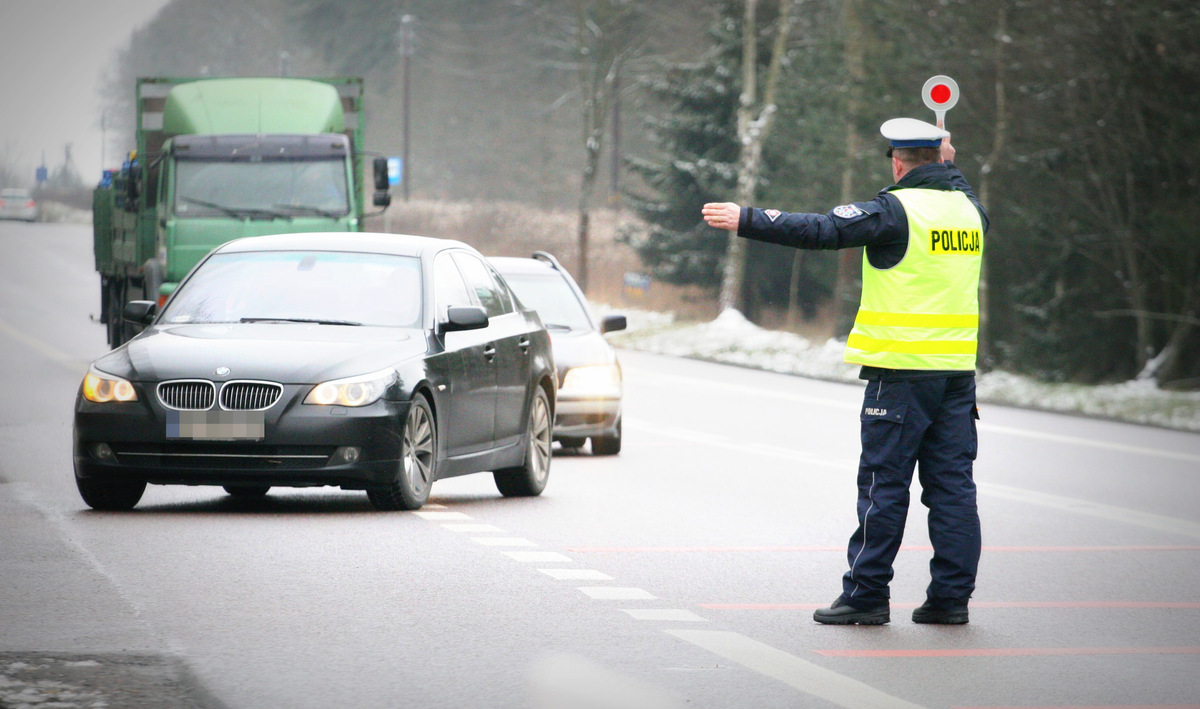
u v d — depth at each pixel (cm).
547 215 18425
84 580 2473
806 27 12275
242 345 3186
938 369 2284
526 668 1977
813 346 10125
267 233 6253
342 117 6788
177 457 3092
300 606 2316
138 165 6588
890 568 2322
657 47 13675
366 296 3450
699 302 13362
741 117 11762
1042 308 9412
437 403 3300
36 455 4188
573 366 4628
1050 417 6688
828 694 1880
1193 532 3462
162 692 1808
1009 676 2002
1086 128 8512
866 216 2272
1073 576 2833
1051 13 8388
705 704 1820
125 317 3519
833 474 4344
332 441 3086
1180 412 6988
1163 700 1891
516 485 3744
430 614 2288
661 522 3328
